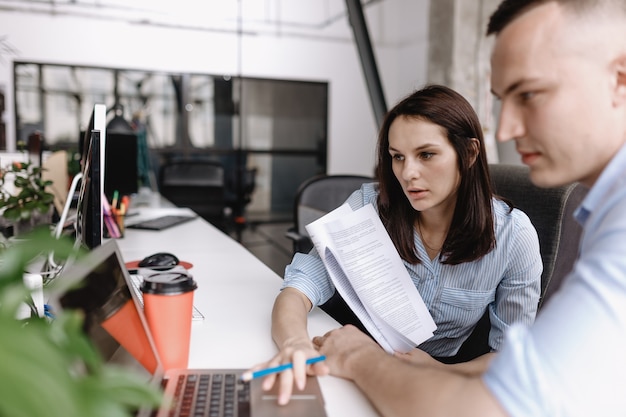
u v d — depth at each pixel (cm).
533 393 47
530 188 142
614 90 51
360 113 688
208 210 485
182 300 78
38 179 192
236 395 72
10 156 246
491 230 109
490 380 52
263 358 90
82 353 35
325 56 664
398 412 63
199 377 77
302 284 112
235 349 93
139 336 71
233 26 619
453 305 118
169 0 589
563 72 51
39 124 559
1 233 189
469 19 510
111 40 574
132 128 406
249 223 653
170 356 79
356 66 679
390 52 701
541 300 132
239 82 634
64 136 570
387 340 106
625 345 45
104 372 36
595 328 45
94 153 107
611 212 51
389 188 116
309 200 247
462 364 91
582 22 50
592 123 52
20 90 548
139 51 587
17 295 35
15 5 535
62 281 50
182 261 167
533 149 56
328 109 674
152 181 607
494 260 113
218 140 639
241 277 148
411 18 664
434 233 117
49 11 547
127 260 168
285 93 657
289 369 76
